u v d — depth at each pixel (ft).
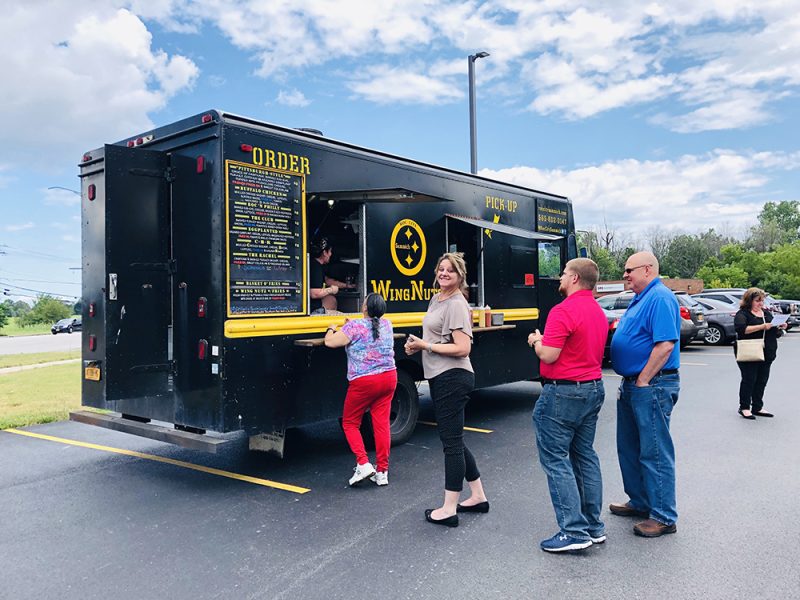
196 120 16.08
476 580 11.18
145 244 16.42
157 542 13.10
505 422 24.98
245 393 16.05
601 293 107.14
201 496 16.14
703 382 34.88
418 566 11.78
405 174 21.27
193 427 16.43
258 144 16.44
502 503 15.29
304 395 17.60
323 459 19.77
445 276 13.58
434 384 13.69
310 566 11.85
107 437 23.41
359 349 16.49
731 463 18.53
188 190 16.34
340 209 20.61
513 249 26.58
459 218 23.09
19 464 19.49
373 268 20.11
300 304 17.49
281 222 16.97
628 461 14.11
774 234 219.82
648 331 13.10
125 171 16.07
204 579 11.37
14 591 11.00
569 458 12.71
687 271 192.13
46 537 13.44
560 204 30.04
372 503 15.44
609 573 11.40
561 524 12.22
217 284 15.64
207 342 15.84
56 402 30.96
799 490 16.03
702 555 12.13
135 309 16.15
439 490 16.43
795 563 11.75
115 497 16.12
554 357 12.05
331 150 18.53
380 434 16.88
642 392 13.16
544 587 10.89
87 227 19.01
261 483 17.22
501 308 25.72
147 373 16.33
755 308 24.76
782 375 37.04
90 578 11.47
